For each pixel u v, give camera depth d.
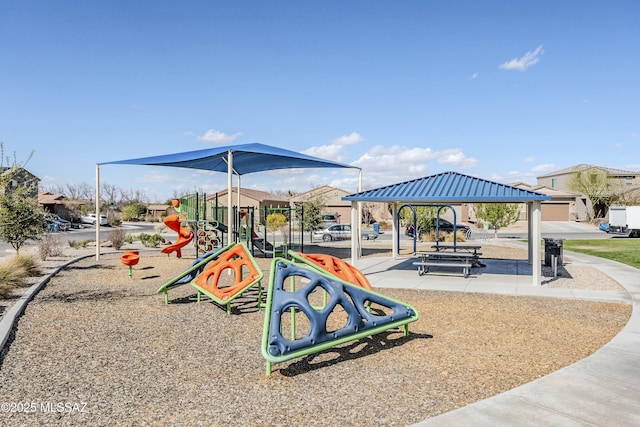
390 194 12.77
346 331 5.66
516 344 6.25
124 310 8.47
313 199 45.56
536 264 10.98
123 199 90.62
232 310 8.54
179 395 4.55
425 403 4.31
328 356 5.77
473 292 10.23
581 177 55.22
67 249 22.12
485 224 43.06
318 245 24.83
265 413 4.12
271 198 55.06
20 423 3.95
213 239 16.08
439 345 6.21
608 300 9.24
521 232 39.78
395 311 6.42
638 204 51.50
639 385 4.59
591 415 3.93
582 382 4.67
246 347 6.18
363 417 4.02
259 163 17.17
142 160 14.94
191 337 6.67
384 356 5.75
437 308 8.59
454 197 11.52
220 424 3.91
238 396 4.52
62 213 50.50
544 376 4.84
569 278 12.25
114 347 6.16
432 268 14.59
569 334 6.76
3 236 13.90
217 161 16.08
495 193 11.67
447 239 27.75
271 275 5.82
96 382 4.91
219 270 9.00
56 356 5.77
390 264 15.63
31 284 10.94
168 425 3.90
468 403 4.31
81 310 8.44
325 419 3.98
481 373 5.12
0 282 9.72
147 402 4.39
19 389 4.71
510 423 3.77
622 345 5.96
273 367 5.37
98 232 17.42
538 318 7.78
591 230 41.41
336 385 4.79
